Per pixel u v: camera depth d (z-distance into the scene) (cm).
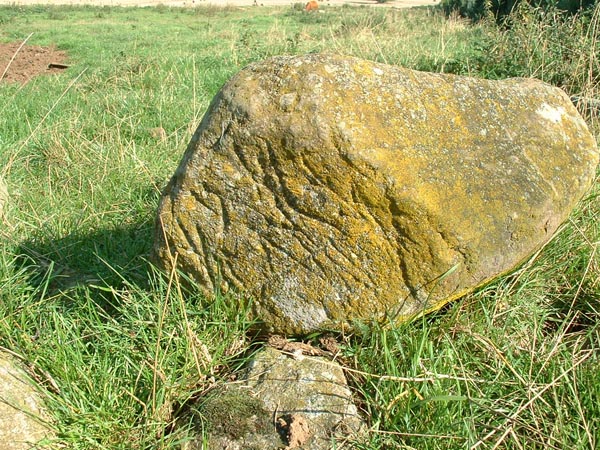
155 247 293
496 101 282
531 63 602
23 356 279
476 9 1584
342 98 252
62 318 296
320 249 271
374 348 277
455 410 250
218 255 284
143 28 1986
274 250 276
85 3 3291
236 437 251
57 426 256
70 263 373
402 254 264
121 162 504
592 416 247
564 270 332
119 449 247
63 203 456
